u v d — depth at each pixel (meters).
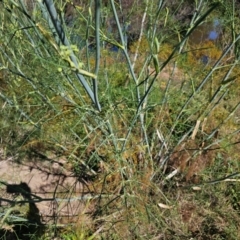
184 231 1.82
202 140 1.94
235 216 1.92
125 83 2.06
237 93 2.32
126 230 1.72
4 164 2.23
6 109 2.27
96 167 2.11
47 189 2.07
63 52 1.06
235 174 1.75
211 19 1.70
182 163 1.91
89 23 1.33
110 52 2.20
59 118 1.80
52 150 2.23
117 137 1.67
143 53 2.00
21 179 2.13
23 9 1.19
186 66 2.03
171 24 1.82
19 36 1.58
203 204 1.93
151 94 2.01
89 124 1.74
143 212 1.65
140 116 1.69
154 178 1.96
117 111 1.64
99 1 0.99
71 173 2.11
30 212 1.90
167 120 2.02
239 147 2.09
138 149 1.77
